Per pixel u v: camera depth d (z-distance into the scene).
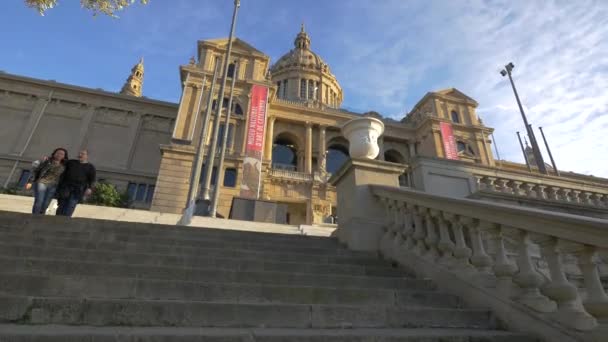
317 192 32.81
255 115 32.44
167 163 27.83
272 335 2.36
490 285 3.43
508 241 5.14
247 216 15.80
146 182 34.91
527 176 8.63
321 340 2.40
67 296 2.84
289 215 32.66
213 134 17.22
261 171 31.22
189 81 32.53
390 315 3.02
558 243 2.88
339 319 2.90
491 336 2.70
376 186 5.87
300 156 38.88
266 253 4.71
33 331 2.14
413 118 46.19
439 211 4.38
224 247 5.07
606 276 4.48
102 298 2.83
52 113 36.41
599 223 2.44
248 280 3.64
